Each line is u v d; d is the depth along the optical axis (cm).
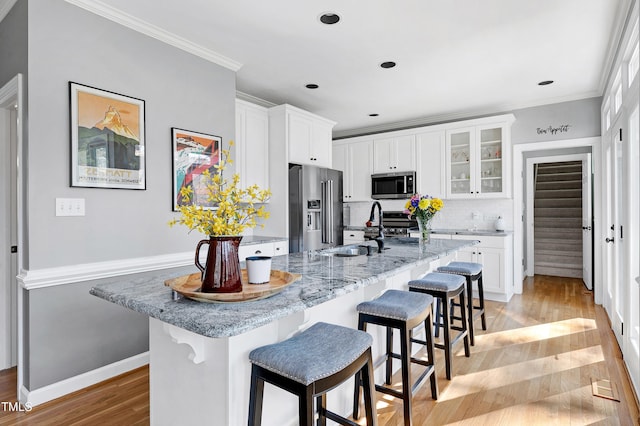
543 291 485
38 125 212
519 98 439
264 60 324
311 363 119
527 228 592
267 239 375
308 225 421
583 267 554
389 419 195
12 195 269
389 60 324
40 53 213
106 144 240
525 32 274
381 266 198
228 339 129
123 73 251
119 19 247
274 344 135
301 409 115
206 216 135
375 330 224
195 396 141
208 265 131
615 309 314
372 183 546
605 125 383
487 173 464
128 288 149
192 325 107
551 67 342
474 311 356
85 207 232
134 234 257
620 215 304
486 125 459
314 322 175
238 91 407
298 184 409
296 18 254
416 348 284
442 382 235
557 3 236
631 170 245
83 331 235
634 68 253
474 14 249
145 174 262
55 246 219
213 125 312
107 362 247
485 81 380
